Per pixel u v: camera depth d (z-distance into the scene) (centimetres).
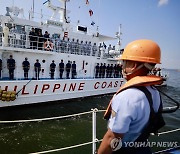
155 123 162
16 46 1402
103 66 1889
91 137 989
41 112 1324
